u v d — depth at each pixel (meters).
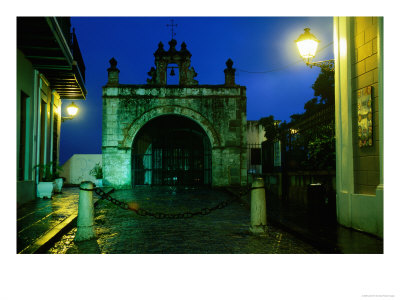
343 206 6.55
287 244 5.55
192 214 6.54
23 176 10.75
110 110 20.12
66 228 6.55
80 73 13.83
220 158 20.31
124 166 19.91
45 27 7.91
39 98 11.66
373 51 5.83
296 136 10.74
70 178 22.78
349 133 6.48
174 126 22.38
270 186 13.77
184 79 21.14
